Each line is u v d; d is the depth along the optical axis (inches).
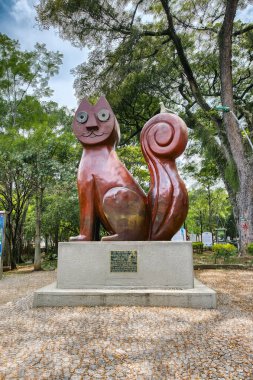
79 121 253.9
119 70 624.4
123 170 248.1
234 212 687.7
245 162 609.3
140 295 205.0
